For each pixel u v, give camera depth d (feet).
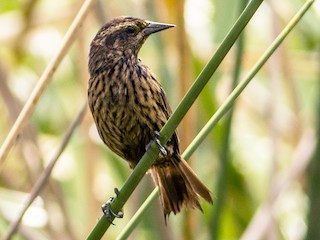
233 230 40.68
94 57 30.66
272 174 37.14
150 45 42.39
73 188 41.96
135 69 29.96
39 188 30.94
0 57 40.47
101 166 42.29
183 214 35.12
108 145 30.86
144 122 29.66
